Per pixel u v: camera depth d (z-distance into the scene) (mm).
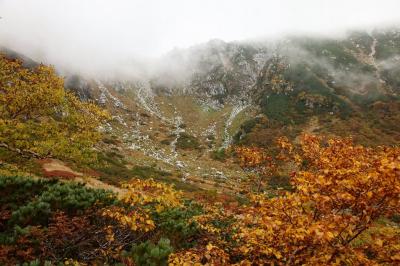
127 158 110500
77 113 21719
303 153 16109
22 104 19797
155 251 10242
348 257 7195
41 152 18750
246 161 23328
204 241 12820
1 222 12164
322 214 8102
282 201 8156
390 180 6527
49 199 13578
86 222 11289
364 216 7141
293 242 7727
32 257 9648
